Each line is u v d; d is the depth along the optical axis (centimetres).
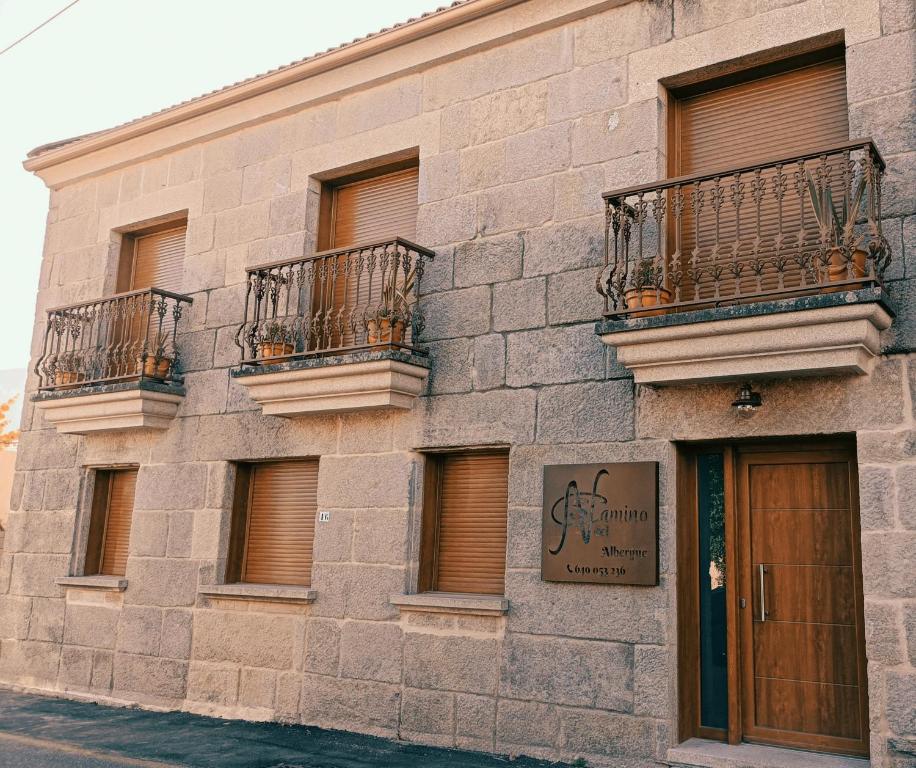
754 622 622
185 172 999
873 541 550
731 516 638
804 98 657
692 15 687
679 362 608
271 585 843
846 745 576
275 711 791
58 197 1130
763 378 600
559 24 754
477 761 643
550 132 743
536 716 655
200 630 855
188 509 895
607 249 643
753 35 655
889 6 603
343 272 870
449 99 809
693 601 646
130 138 1037
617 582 633
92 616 945
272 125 937
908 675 527
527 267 731
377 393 748
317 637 781
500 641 682
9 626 1019
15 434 2303
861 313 531
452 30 800
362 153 859
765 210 653
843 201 609
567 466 674
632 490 642
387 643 739
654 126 689
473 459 760
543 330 711
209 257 954
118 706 887
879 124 593
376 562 759
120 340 1016
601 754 622
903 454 550
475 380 737
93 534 995
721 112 696
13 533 1046
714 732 622
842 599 593
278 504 869
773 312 557
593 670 636
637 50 709
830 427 578
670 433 639
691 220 684
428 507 766
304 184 896
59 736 741
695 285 596
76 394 938
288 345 823
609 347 675
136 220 1034
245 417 875
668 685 606
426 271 787
